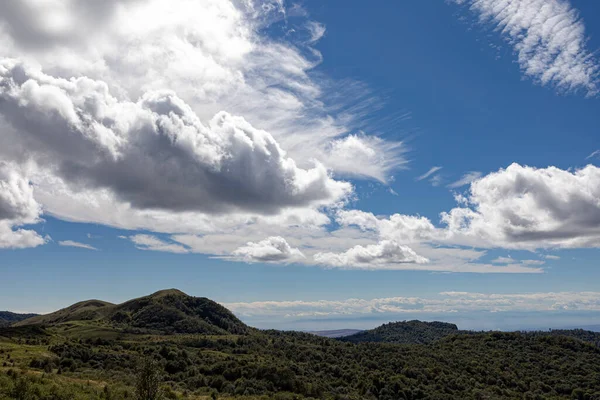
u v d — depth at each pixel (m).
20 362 130.50
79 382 97.62
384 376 167.75
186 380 143.62
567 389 176.00
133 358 160.25
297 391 141.62
